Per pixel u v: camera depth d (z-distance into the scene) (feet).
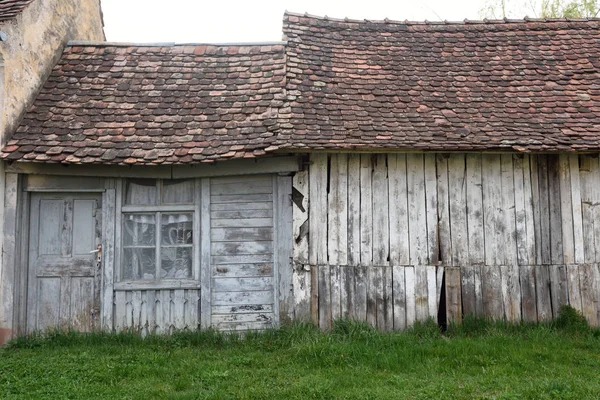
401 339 23.16
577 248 26.45
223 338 24.62
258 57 30.37
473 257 26.23
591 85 29.22
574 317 25.48
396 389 17.72
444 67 30.58
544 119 26.96
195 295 26.03
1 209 24.95
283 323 25.43
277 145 24.31
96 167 25.94
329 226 26.00
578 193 26.66
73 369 19.86
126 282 26.02
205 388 18.17
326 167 26.20
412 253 26.13
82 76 29.17
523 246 26.35
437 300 25.94
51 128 25.94
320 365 20.44
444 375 19.26
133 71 29.68
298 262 25.71
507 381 18.33
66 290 26.09
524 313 26.05
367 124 26.11
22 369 19.92
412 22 33.63
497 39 32.60
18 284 25.39
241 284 26.07
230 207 26.40
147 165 25.48
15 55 25.45
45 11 28.53
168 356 21.74
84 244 26.37
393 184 26.35
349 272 25.86
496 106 27.86
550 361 20.67
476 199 26.48
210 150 24.86
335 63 30.12
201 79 29.22
